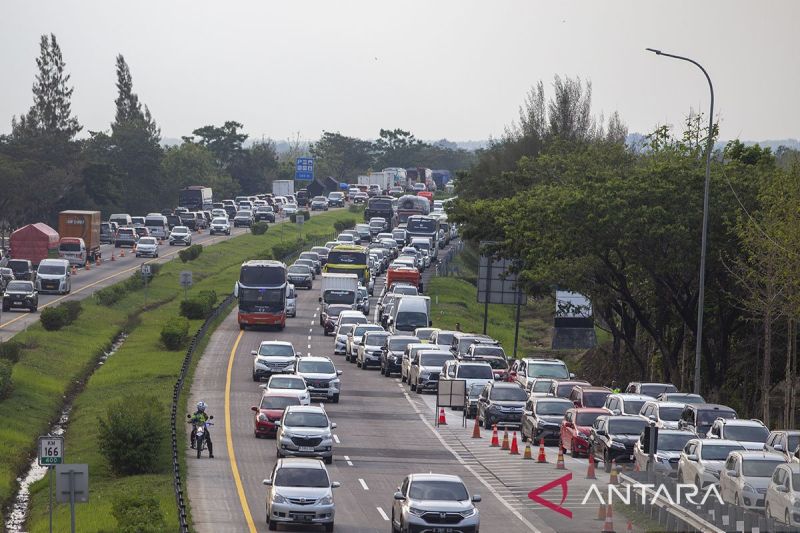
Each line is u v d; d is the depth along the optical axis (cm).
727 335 18675
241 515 10900
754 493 9588
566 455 14662
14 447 16038
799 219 14938
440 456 14462
